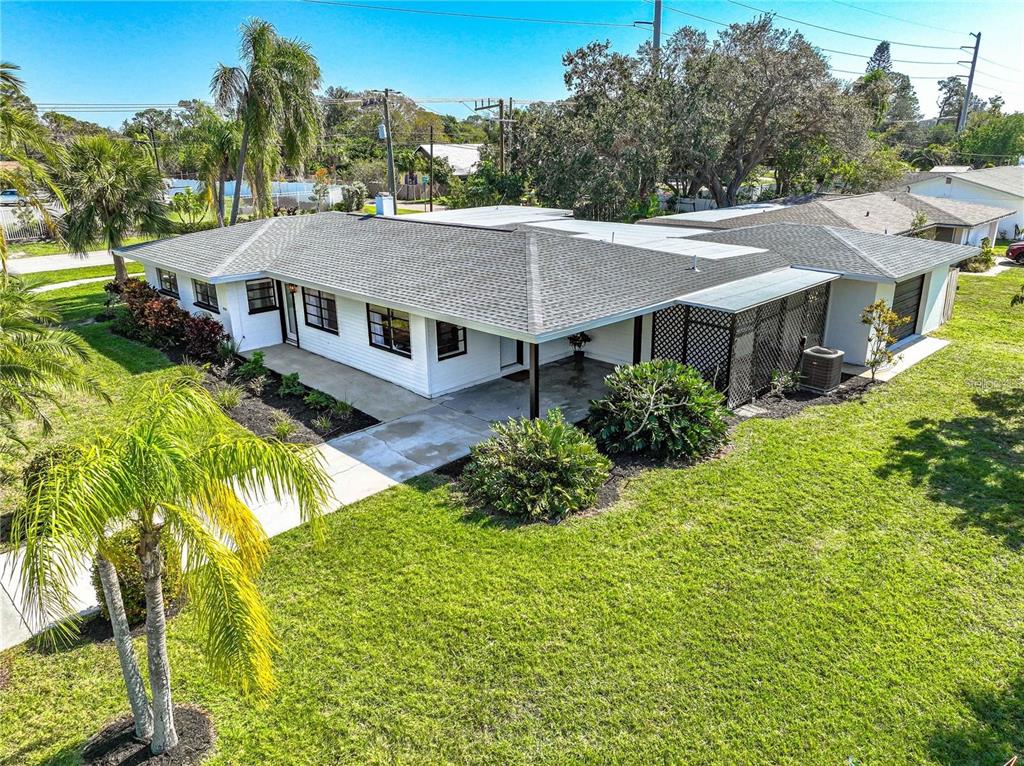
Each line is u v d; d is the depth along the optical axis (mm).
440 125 102562
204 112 31078
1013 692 6035
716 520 8961
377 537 8641
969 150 68438
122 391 14500
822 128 38344
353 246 17359
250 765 5391
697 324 13305
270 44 25422
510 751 5496
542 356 16234
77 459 4500
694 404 11016
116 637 5238
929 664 6375
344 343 16031
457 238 16188
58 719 5863
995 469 10312
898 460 10680
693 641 6703
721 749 5488
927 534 8594
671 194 47688
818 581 7645
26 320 9953
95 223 21141
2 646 6812
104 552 4824
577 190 38750
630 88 37656
